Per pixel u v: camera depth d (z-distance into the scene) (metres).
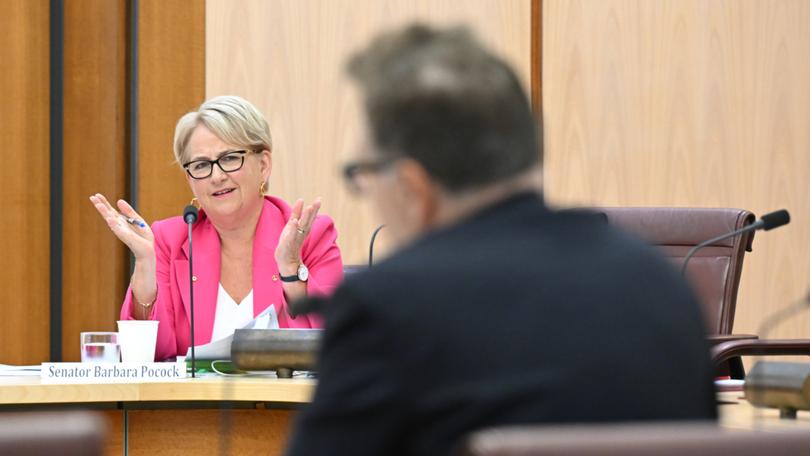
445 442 2.72
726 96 13.71
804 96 13.80
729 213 9.45
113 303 12.29
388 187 3.08
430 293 2.80
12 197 12.23
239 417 6.58
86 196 12.38
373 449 2.76
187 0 12.80
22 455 2.43
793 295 13.70
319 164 13.12
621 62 13.62
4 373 7.20
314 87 13.15
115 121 12.41
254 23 13.05
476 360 2.74
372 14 13.30
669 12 13.65
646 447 2.37
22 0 12.28
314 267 8.25
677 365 2.91
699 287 9.33
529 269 2.87
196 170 8.39
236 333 6.77
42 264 12.28
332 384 2.81
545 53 13.55
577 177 13.55
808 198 13.77
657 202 13.62
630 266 2.99
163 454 6.55
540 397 2.72
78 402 6.33
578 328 2.81
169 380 6.55
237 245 8.50
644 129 13.62
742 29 13.73
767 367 4.79
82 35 12.42
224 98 8.59
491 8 13.50
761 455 2.51
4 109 12.24
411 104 3.01
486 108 3.01
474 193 3.04
